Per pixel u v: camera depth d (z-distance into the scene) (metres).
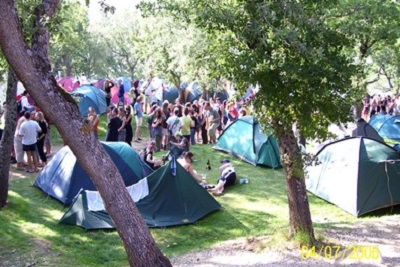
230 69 7.70
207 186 12.53
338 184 11.76
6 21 5.47
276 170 14.72
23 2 7.27
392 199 11.05
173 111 17.61
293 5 6.73
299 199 8.70
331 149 12.52
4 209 10.33
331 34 7.34
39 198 11.30
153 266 6.14
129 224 6.12
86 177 11.12
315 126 7.82
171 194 10.50
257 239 9.29
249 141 15.36
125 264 8.47
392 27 11.98
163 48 23.48
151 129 16.61
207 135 18.25
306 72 7.07
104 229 9.69
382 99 29.78
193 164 15.02
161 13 8.04
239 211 11.13
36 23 6.04
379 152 11.61
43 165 13.90
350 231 9.62
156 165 13.40
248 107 8.56
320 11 7.51
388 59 23.77
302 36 6.91
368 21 9.61
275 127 8.41
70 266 8.10
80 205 9.93
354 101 7.78
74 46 30.56
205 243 9.41
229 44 7.79
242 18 7.21
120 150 11.83
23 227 9.59
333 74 7.18
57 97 5.82
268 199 12.00
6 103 10.47
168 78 25.14
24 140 13.08
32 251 8.61
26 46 5.65
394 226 9.98
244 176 13.91
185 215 10.38
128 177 11.59
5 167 10.42
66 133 5.90
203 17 7.07
